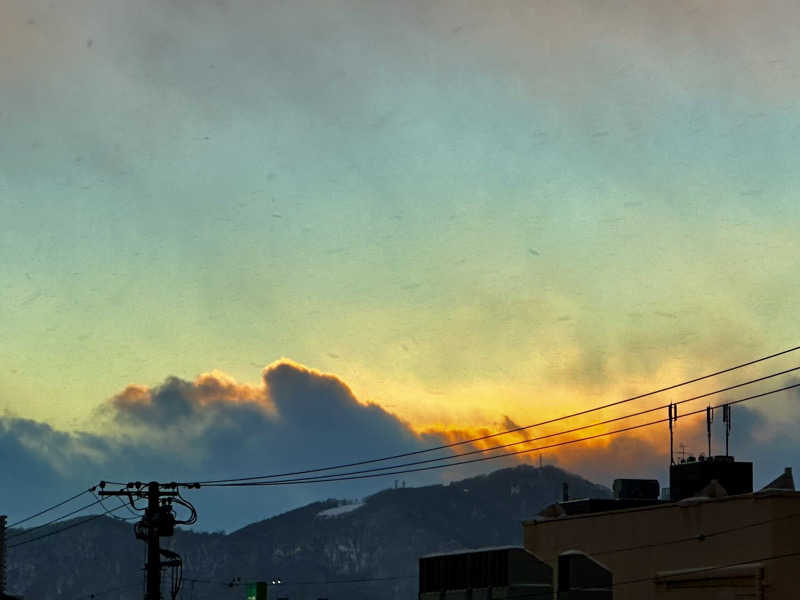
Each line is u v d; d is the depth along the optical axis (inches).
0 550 3823.8
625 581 2434.8
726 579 2194.9
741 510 2193.7
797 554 2119.8
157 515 2726.4
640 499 2758.4
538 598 2600.9
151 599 2691.9
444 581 2842.0
